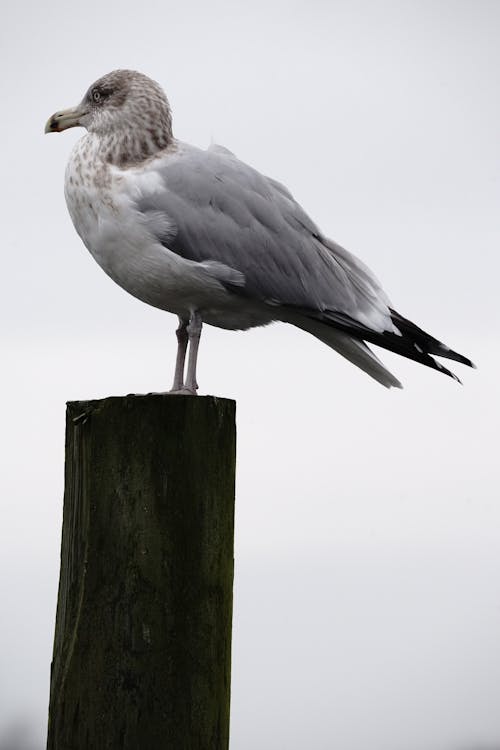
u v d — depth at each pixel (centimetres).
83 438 750
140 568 732
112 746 719
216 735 745
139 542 733
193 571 739
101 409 745
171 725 720
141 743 718
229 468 777
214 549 753
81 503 750
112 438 743
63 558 766
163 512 736
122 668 723
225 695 761
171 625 727
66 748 725
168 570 733
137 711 720
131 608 727
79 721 724
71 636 735
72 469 761
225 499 769
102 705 722
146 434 740
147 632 724
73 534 754
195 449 747
